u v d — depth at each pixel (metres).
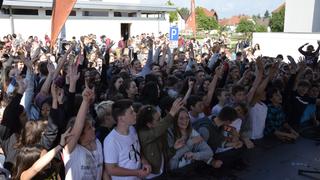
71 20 31.77
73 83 4.38
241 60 12.66
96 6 32.75
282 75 7.20
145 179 3.70
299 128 5.68
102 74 8.45
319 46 12.19
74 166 3.30
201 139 4.09
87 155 3.37
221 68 6.63
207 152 4.05
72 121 3.53
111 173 3.45
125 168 3.48
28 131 3.70
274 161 4.18
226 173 3.88
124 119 3.50
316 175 3.78
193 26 21.05
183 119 3.96
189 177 3.79
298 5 22.45
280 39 19.23
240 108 4.81
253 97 5.22
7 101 5.46
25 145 3.66
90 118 3.52
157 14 39.12
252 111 5.12
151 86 5.52
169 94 6.21
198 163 4.01
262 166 4.03
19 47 15.06
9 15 28.31
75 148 3.33
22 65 7.46
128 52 16.67
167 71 9.46
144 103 5.37
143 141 3.69
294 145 4.81
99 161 3.49
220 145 4.30
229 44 27.72
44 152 3.37
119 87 6.20
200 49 20.11
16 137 4.07
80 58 7.32
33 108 5.48
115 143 3.48
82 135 3.38
